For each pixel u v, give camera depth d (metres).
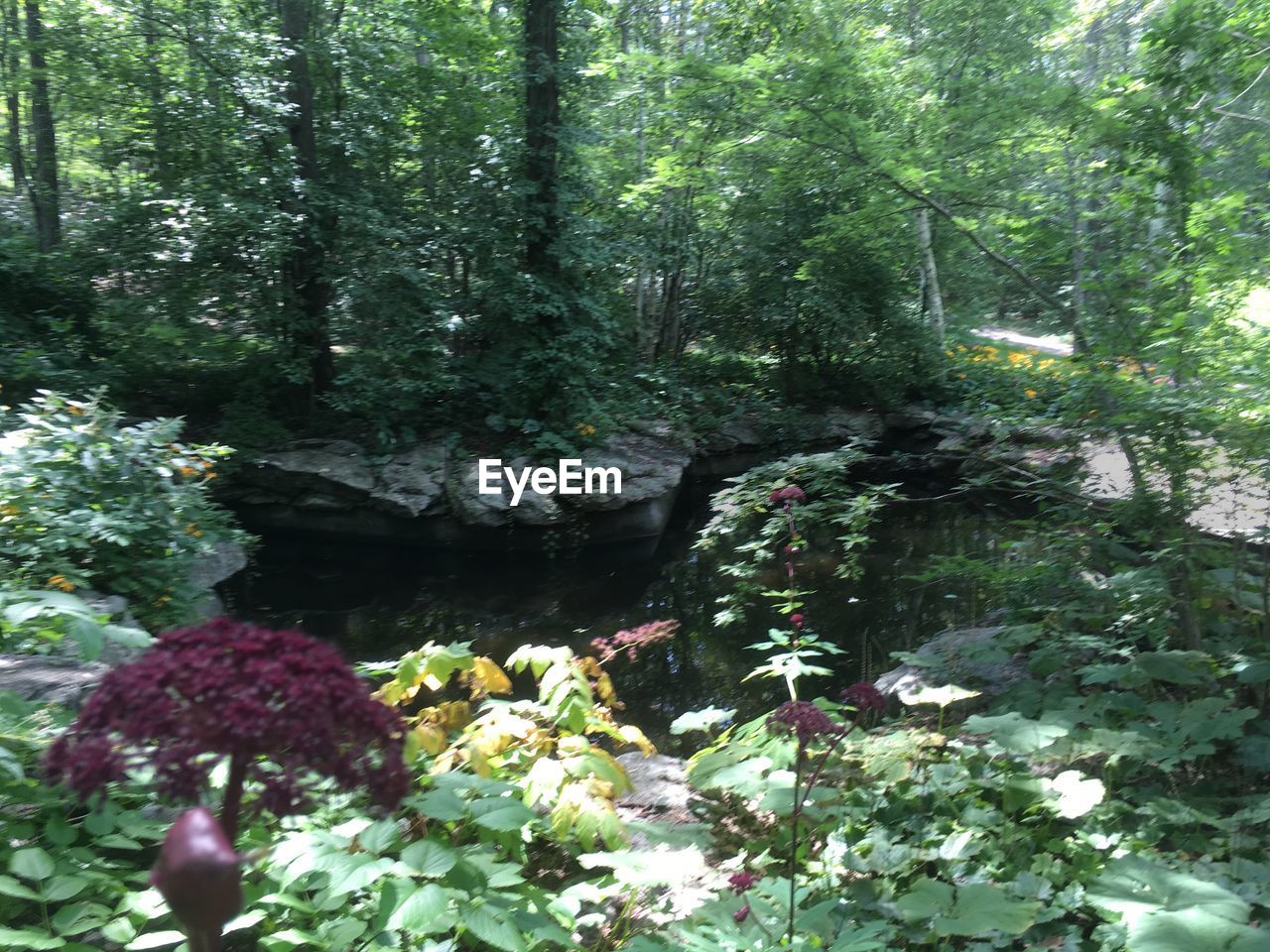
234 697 0.85
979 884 2.64
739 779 3.09
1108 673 3.94
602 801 2.71
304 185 11.98
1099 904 2.34
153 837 2.31
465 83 13.98
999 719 3.48
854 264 15.21
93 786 0.87
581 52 13.91
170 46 13.24
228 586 9.69
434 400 13.30
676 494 14.21
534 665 3.25
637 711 6.64
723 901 2.54
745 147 9.07
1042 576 5.06
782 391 16.86
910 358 16.27
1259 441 4.29
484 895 2.16
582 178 14.13
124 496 6.10
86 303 12.16
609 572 10.99
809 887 2.80
